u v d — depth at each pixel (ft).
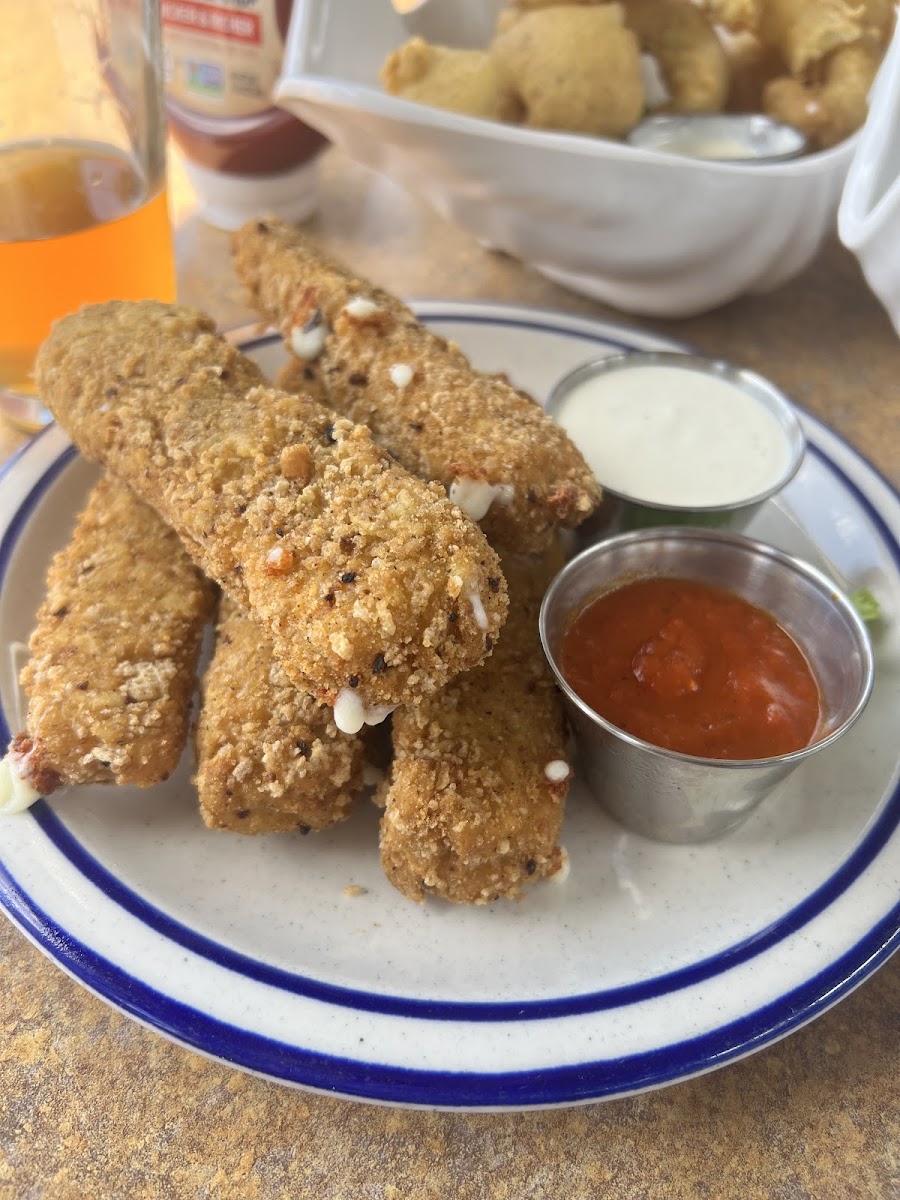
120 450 0.59
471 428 0.58
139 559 0.62
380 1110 0.45
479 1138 0.45
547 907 0.52
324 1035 0.44
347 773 0.53
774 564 0.60
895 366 0.92
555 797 0.52
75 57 0.72
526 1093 0.42
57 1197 0.42
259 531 0.51
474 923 0.51
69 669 0.55
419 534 0.49
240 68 0.92
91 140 0.74
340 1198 0.43
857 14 0.89
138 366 0.62
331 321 0.68
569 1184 0.43
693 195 0.80
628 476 0.68
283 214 1.06
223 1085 0.46
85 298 0.74
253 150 0.97
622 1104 0.46
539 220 0.86
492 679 0.57
